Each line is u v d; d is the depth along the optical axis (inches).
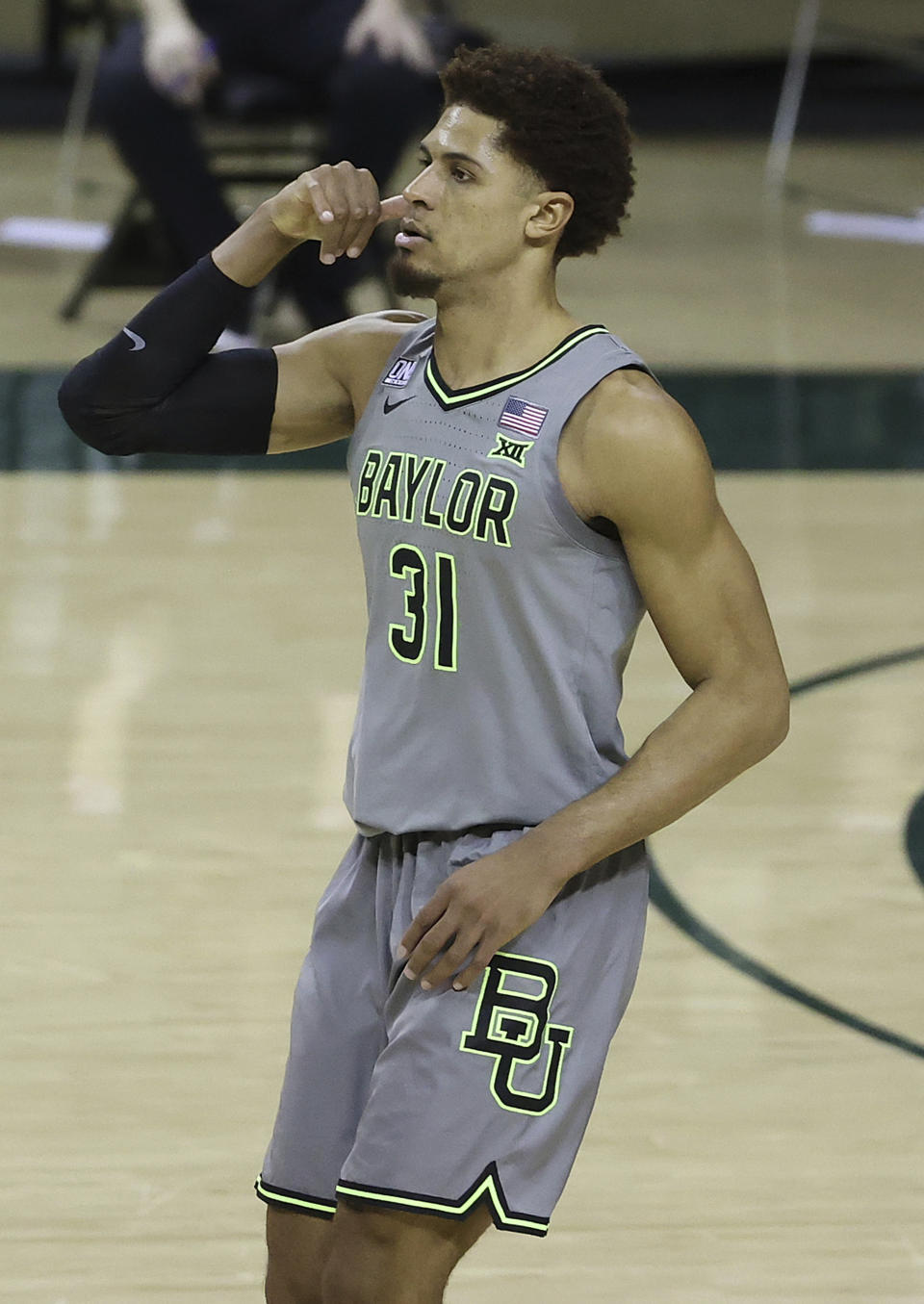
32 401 989.8
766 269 1365.7
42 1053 440.5
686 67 1905.8
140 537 821.9
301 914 510.6
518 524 257.0
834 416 1010.1
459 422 263.1
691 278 1330.0
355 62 981.2
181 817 567.2
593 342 263.4
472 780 266.1
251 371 293.0
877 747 627.8
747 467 930.1
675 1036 452.8
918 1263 370.9
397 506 265.6
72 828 557.9
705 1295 358.9
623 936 272.2
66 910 509.4
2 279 1258.6
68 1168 396.5
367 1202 260.7
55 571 774.5
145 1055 440.8
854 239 1487.5
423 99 995.9
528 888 252.2
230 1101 423.2
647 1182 396.2
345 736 628.4
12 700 647.1
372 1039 281.4
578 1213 385.4
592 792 260.4
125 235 1107.9
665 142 1892.2
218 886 525.0
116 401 288.7
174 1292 356.2
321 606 746.2
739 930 506.3
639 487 254.8
